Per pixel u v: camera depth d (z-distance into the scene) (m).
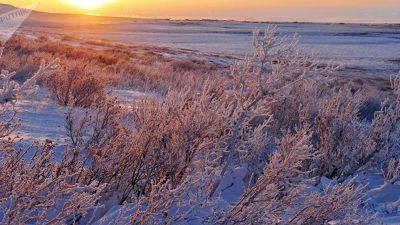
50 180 2.61
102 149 3.85
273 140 6.37
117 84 14.52
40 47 26.06
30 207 2.52
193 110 3.95
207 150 4.06
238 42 74.19
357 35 109.06
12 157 2.93
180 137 3.91
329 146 6.20
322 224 3.33
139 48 49.88
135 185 3.79
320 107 7.35
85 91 9.14
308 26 177.62
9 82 1.63
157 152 3.85
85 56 25.97
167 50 50.56
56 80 9.05
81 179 3.50
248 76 3.75
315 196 3.39
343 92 7.23
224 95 4.42
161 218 3.00
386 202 5.34
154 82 15.83
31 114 6.98
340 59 47.38
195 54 47.09
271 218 3.18
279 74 3.69
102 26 130.62
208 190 3.57
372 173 6.70
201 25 171.38
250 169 4.91
